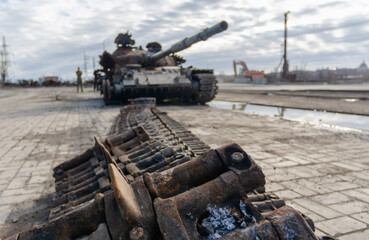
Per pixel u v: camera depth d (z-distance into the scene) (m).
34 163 6.46
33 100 28.33
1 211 4.15
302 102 18.08
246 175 2.08
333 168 5.55
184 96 18.95
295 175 5.17
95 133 9.80
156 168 3.39
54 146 8.07
